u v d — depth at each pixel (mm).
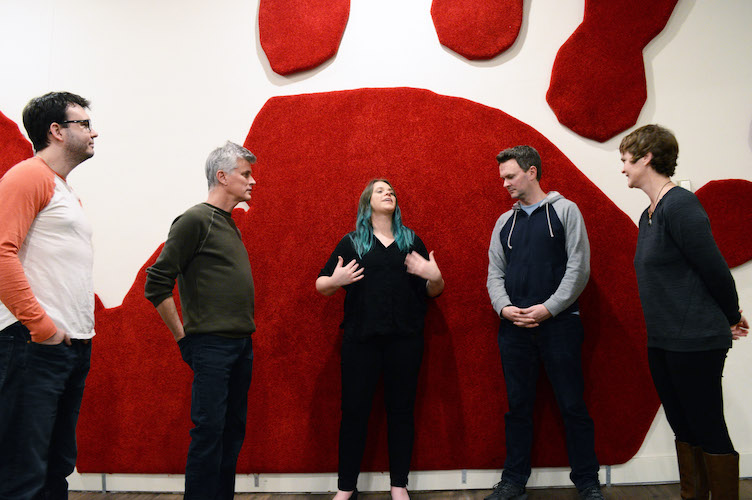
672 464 2027
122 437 2166
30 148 2330
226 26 2342
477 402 2088
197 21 2354
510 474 1889
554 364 1824
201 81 2328
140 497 2105
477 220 2156
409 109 2223
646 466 2033
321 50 2260
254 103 2307
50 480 1501
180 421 2148
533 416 2055
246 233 2219
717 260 1421
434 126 2207
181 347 1632
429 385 2104
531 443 1938
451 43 2219
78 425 2182
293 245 2197
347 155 2221
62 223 1423
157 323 2201
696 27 2148
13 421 1310
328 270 1975
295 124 2256
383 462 2074
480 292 2125
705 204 2070
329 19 2275
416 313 1919
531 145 2162
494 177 2168
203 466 1489
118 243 2287
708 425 1452
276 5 2303
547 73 2195
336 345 2135
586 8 2162
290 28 2285
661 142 1597
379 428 2086
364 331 1849
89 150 1524
